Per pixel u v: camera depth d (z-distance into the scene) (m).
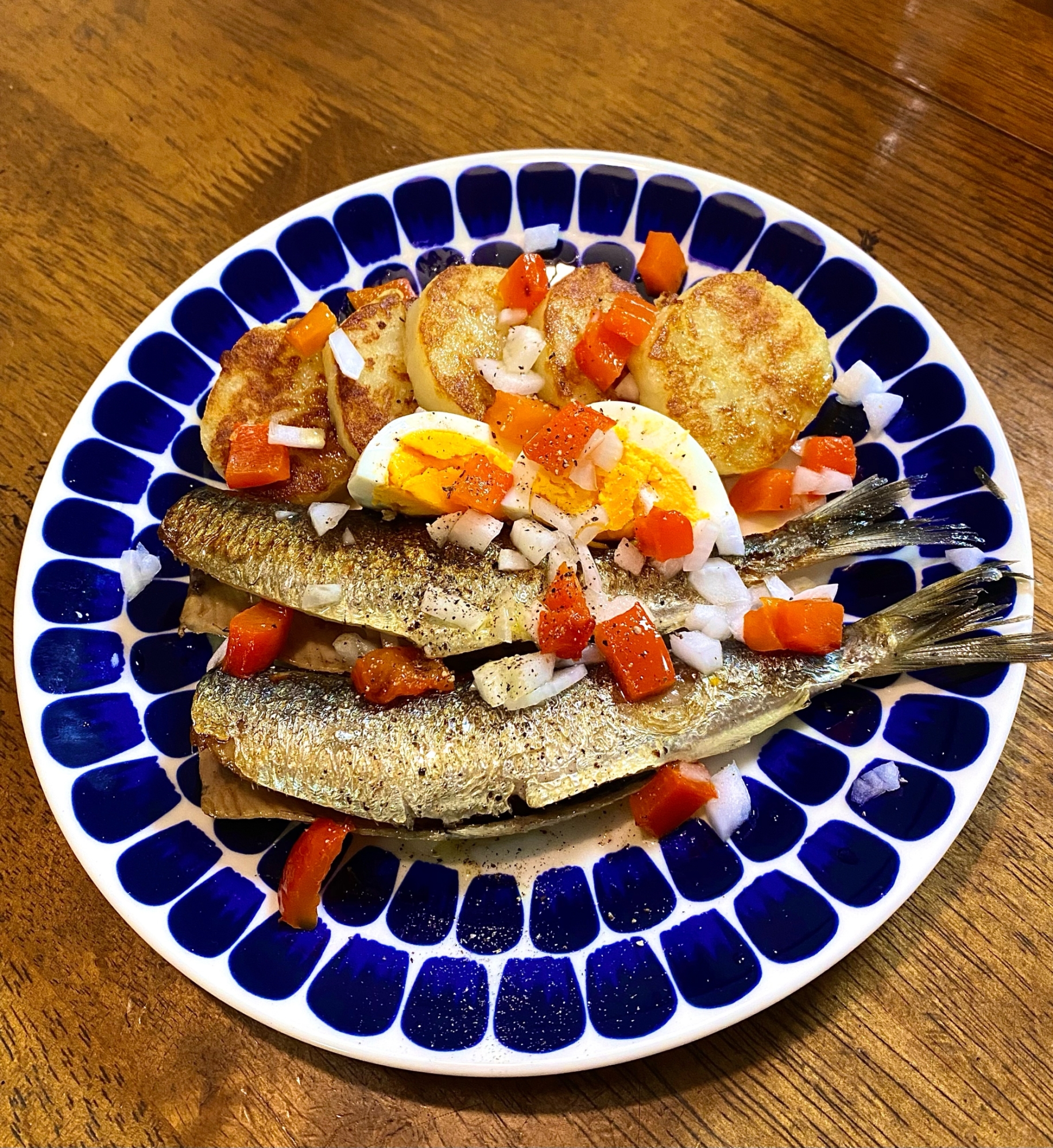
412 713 0.25
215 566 0.27
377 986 0.24
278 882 0.25
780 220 0.29
